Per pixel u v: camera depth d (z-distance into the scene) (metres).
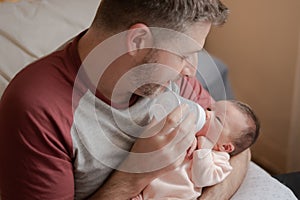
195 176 1.21
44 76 0.98
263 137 2.20
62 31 1.69
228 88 1.67
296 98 1.90
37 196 0.98
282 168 2.15
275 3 1.92
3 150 0.97
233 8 2.17
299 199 1.60
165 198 1.18
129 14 0.93
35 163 0.96
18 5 1.82
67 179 0.99
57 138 0.96
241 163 1.35
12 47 1.60
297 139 1.98
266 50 2.04
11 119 0.95
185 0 0.93
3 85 1.44
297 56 1.86
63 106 0.97
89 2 1.87
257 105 2.20
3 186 1.00
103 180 1.12
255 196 1.29
